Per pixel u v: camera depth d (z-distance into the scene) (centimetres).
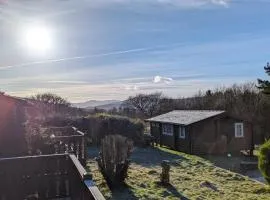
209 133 2923
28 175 792
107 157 1411
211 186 1532
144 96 6344
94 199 432
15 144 1473
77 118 2992
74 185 688
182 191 1413
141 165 2028
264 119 3819
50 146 1511
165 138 3422
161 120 3444
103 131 2961
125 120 3033
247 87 4553
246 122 2967
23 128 1509
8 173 779
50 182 806
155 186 1459
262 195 1418
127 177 1558
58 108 4978
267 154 1402
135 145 3027
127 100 6381
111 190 1343
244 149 2950
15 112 1496
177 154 2633
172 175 1734
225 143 2936
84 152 1675
